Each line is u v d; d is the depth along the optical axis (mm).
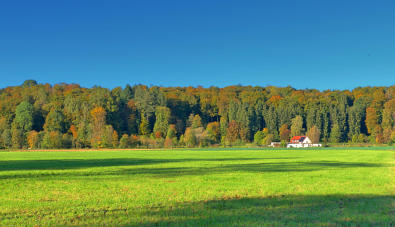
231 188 19328
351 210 13055
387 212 12758
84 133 148500
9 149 131125
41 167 38562
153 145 135125
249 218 11820
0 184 22406
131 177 26047
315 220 11523
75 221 11625
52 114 155000
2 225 11133
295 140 154750
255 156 62562
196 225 10906
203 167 35906
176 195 17047
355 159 48812
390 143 135875
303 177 24938
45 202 15281
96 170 33344
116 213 12852
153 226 10859
